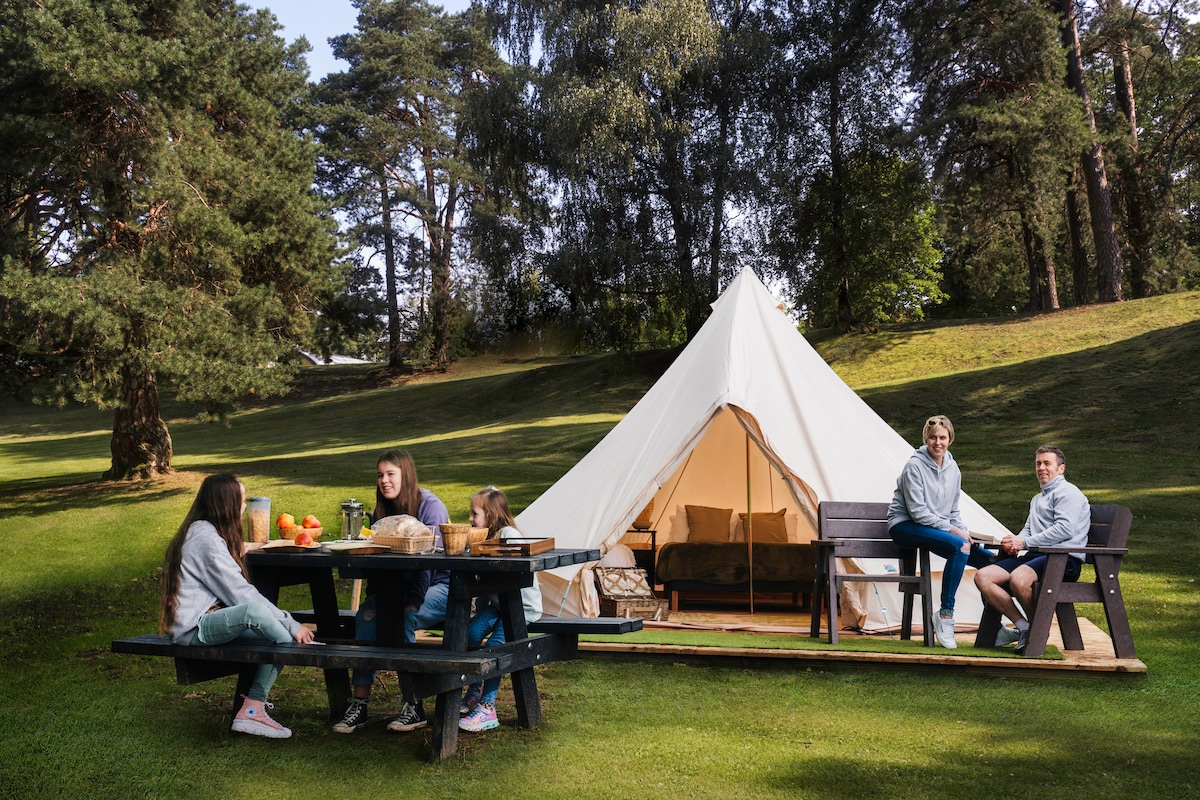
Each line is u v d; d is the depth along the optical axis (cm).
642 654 622
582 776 403
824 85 3030
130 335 1627
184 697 548
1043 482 616
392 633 487
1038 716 485
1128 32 2762
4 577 1162
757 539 917
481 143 3053
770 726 473
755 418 715
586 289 3066
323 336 2206
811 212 3092
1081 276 3056
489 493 521
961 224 3059
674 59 2791
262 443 3162
